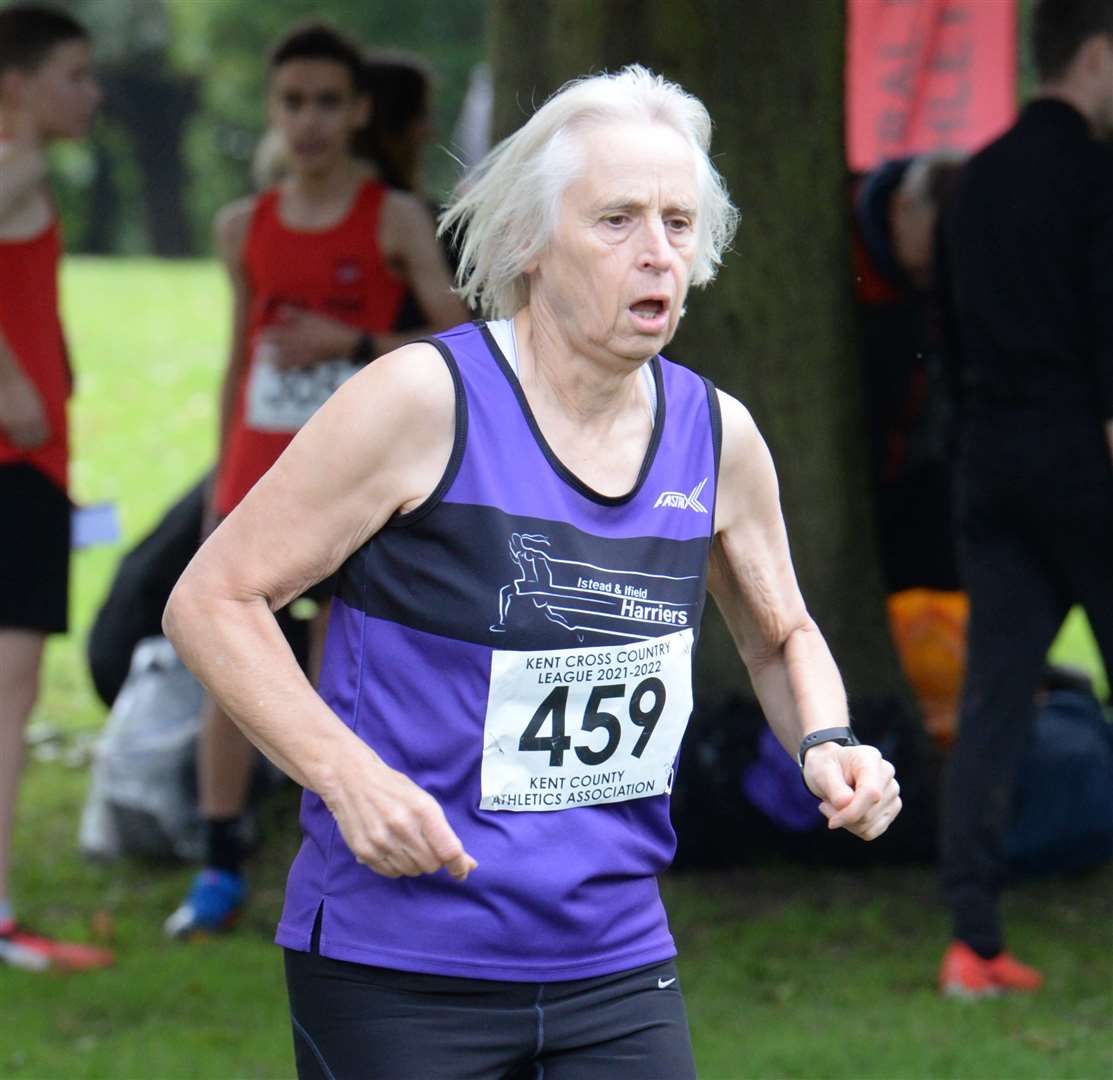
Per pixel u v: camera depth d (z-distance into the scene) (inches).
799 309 836.0
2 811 735.1
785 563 386.3
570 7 794.2
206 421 2225.6
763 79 816.3
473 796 340.5
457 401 338.6
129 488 1930.4
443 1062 342.3
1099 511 657.6
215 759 785.6
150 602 956.0
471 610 337.1
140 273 3727.9
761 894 829.2
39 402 713.6
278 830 907.4
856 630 848.9
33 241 717.9
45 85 721.0
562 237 338.6
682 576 354.0
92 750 1107.3
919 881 846.5
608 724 346.3
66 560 734.5
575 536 341.7
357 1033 344.5
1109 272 644.1
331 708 349.7
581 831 347.6
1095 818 838.5
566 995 349.7
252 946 769.6
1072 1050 642.2
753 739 836.6
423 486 338.3
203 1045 648.4
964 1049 638.5
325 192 764.0
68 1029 670.5
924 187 858.1
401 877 342.0
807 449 840.9
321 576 344.8
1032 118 667.4
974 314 678.5
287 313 768.9
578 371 345.4
